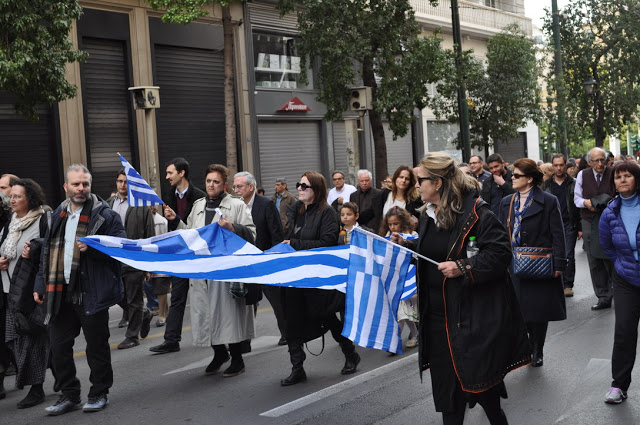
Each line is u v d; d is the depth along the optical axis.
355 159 15.28
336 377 6.98
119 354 8.52
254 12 21.66
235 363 7.24
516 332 4.25
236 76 21.12
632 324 5.75
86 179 5.99
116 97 18.16
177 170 8.66
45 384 7.40
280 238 7.84
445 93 19.77
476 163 11.81
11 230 6.68
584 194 10.02
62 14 13.01
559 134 26.45
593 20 29.80
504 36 25.08
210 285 6.93
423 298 4.34
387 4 19.00
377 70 19.36
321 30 18.64
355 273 4.64
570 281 10.86
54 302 5.95
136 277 8.91
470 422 5.52
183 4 15.38
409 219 7.43
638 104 30.62
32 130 16.30
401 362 7.39
